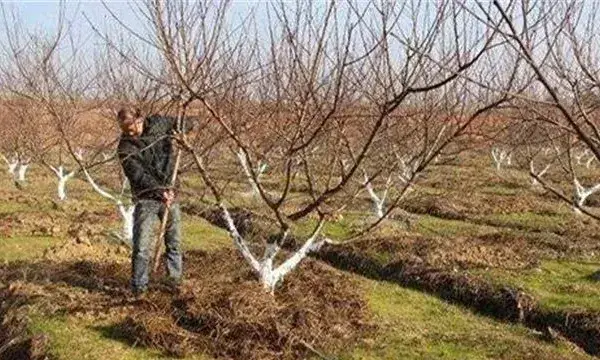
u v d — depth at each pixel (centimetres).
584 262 1225
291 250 1327
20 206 1767
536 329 921
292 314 770
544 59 412
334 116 669
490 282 1034
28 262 1105
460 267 1139
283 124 800
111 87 1280
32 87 1177
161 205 878
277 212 803
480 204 1864
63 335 766
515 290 991
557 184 2402
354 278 1101
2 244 1262
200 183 2167
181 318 782
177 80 723
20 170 2419
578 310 916
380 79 678
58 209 1727
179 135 762
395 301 980
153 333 743
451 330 850
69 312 829
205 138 969
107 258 1144
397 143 823
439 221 1642
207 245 1316
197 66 667
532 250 1291
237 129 767
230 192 1798
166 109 873
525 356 752
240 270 1033
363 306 892
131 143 850
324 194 763
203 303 788
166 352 725
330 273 1090
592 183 2408
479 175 2592
